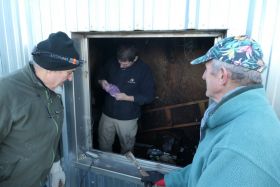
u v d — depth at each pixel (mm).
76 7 1315
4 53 1550
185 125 2631
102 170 1501
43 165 1148
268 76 1072
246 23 1052
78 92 1541
